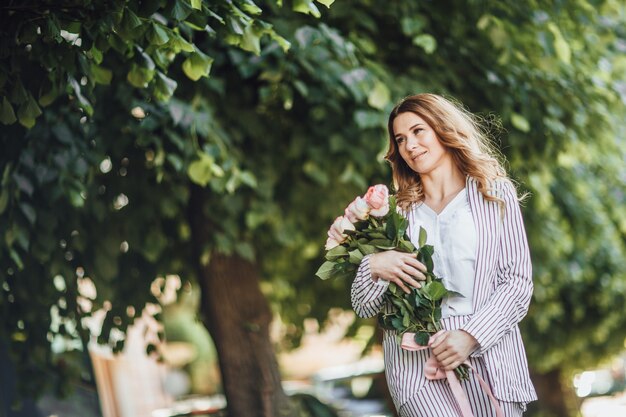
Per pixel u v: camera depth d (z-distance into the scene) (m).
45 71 6.01
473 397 4.14
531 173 9.39
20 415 9.64
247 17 5.29
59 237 8.29
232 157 7.73
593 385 26.41
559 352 13.76
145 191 8.32
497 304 4.10
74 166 7.42
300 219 9.36
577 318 13.55
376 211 4.26
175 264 9.72
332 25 8.23
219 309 9.39
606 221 12.48
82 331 8.86
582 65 9.48
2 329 8.52
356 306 4.32
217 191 7.66
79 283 8.97
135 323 9.67
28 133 7.39
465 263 4.17
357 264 4.34
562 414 16.86
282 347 13.02
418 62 8.63
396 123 4.34
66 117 7.47
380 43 8.61
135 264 9.20
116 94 7.41
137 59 5.44
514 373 4.17
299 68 7.80
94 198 8.24
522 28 8.51
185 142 7.47
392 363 4.28
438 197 4.32
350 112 8.05
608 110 10.09
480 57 8.67
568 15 9.16
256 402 9.41
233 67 8.15
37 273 8.42
